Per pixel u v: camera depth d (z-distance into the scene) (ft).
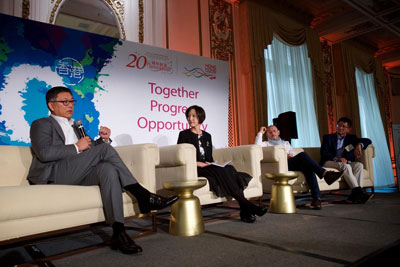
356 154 10.84
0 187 4.44
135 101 10.39
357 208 8.84
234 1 14.92
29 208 4.24
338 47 20.84
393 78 25.96
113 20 10.91
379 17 17.80
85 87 9.42
